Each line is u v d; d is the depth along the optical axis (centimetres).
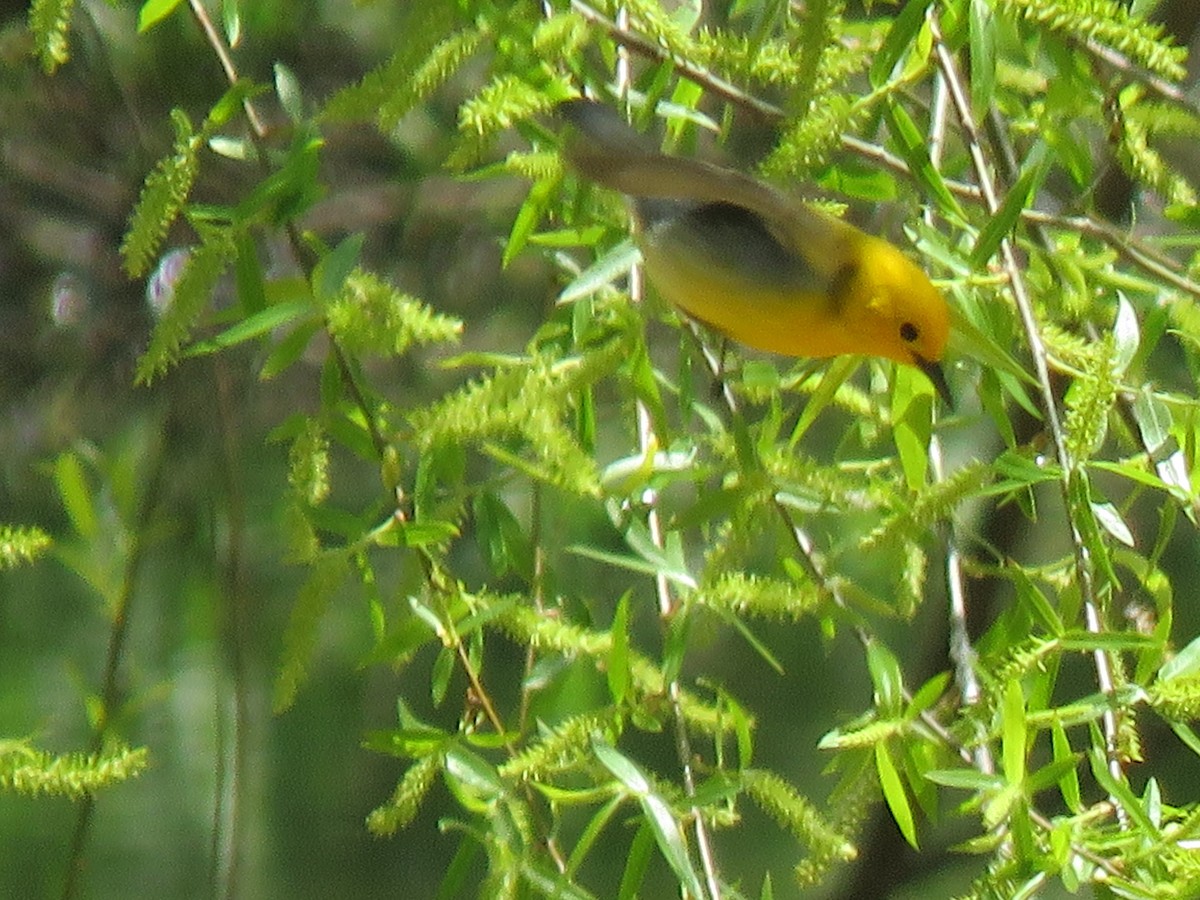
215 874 353
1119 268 359
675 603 347
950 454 378
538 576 348
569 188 350
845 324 347
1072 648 340
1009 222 342
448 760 343
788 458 345
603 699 349
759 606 344
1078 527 341
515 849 341
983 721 341
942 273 352
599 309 351
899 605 348
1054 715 340
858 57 345
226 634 358
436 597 344
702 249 347
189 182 342
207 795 380
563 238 352
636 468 347
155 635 377
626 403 353
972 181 355
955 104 344
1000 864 338
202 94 374
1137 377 346
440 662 346
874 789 343
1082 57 347
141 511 354
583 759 343
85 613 379
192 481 370
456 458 345
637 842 342
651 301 350
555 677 346
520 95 343
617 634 343
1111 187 365
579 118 344
